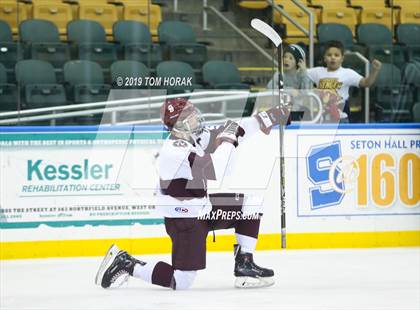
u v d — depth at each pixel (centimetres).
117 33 2009
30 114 1906
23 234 1817
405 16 2150
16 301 1355
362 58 2091
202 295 1395
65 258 1822
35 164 1823
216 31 2044
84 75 1958
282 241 1628
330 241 1952
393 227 1984
